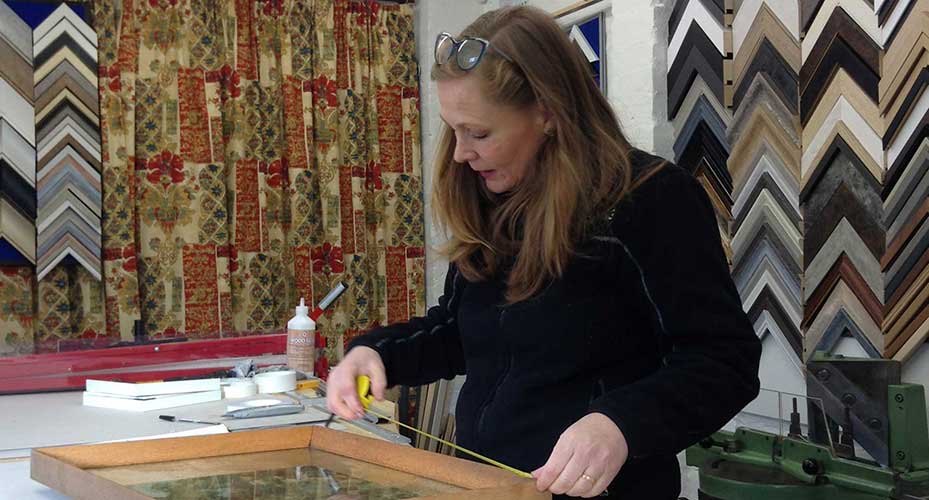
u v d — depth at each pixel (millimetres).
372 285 4477
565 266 1246
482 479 1075
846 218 2658
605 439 1017
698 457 2484
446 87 1227
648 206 1198
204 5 4016
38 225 3670
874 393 2391
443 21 4629
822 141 2717
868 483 2102
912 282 2480
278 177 4195
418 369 1497
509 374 1320
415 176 4578
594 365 1266
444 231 1454
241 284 4102
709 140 3104
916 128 2457
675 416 1076
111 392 2053
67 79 3730
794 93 2820
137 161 3924
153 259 3932
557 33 1243
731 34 3043
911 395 2283
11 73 3629
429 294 4660
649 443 1048
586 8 3852
